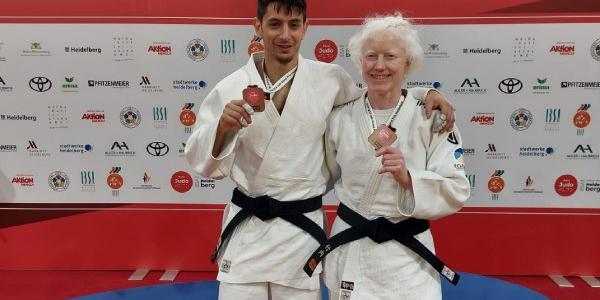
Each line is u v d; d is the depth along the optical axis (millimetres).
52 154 3418
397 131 1899
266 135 1958
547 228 3432
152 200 3484
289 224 2010
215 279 3410
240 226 2066
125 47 3258
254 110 1837
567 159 3328
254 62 2025
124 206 3498
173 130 3377
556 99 3248
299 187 2008
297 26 1911
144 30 3234
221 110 1992
